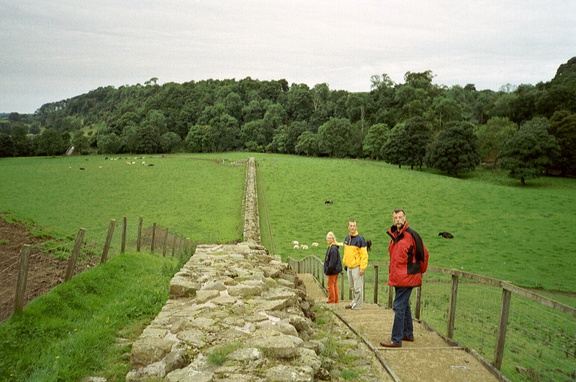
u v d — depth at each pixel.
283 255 33.97
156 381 4.23
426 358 5.61
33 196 59.75
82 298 8.27
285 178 74.00
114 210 51.53
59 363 4.92
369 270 28.67
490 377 5.04
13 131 138.12
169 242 30.08
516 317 13.31
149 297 7.94
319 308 9.10
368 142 113.19
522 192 57.19
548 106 101.50
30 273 10.54
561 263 30.22
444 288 20.31
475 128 98.81
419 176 72.62
